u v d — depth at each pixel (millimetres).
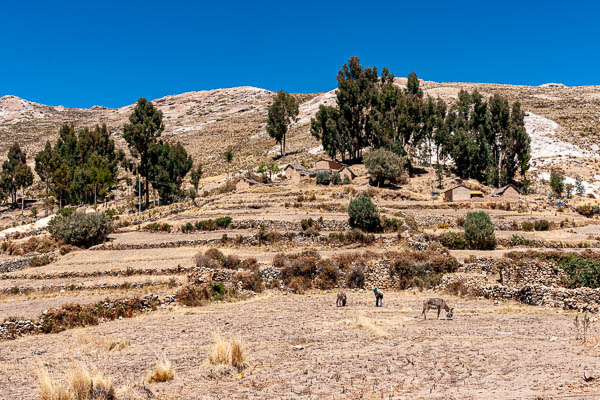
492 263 38750
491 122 96875
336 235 51625
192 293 35750
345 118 107062
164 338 23500
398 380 13555
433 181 92562
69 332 27344
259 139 182125
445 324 23969
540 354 15852
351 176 91688
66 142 122875
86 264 45156
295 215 59812
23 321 27531
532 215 63344
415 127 99812
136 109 98250
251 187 84875
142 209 87688
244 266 42312
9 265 44906
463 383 12883
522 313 27203
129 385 14539
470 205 69500
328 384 13539
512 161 94312
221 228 56188
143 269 42031
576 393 10984
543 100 188375
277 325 25781
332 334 22062
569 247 47281
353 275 41000
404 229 54219
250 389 13516
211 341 21844
